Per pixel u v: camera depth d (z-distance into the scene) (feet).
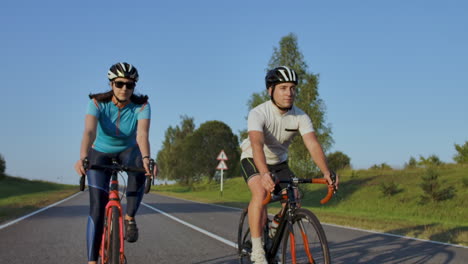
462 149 103.19
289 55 89.30
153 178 12.13
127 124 13.66
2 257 18.35
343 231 28.55
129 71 12.71
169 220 35.40
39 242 22.53
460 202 52.13
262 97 90.38
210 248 21.08
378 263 17.49
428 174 56.65
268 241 13.25
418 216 46.73
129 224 13.79
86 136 12.65
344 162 149.28
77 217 36.78
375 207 58.49
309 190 84.99
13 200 68.74
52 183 215.92
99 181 13.00
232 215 40.78
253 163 13.89
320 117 85.61
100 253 12.78
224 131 193.47
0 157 170.40
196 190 160.04
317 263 10.46
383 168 98.94
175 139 250.57
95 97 13.15
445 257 18.81
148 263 17.46
